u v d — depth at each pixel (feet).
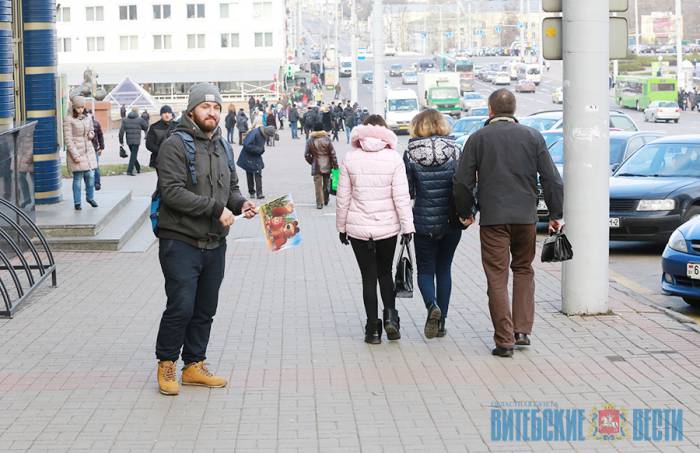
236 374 27.63
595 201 34.42
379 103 128.77
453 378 27.07
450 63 411.95
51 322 34.58
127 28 390.63
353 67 232.32
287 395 25.55
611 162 68.28
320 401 25.00
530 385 26.32
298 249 53.31
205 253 25.43
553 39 34.88
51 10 62.90
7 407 24.61
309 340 31.71
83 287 41.39
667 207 52.85
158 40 391.24
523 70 421.18
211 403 24.90
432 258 31.27
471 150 29.19
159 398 25.35
